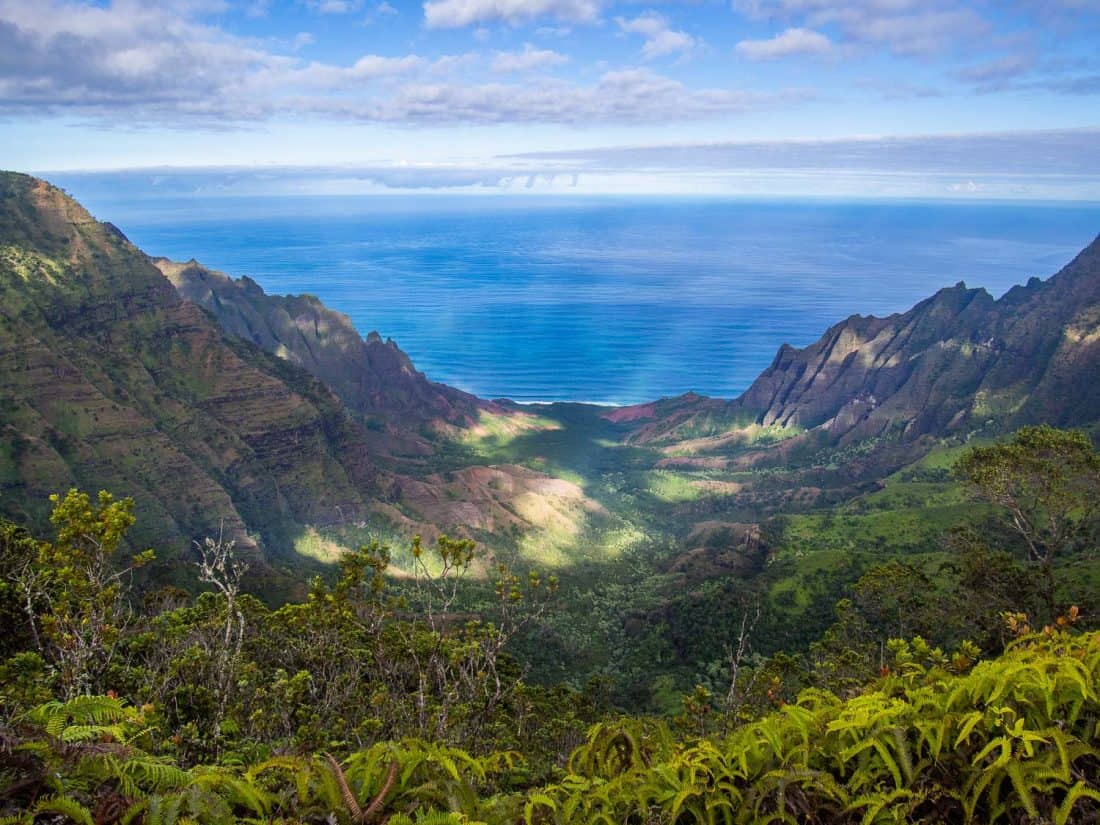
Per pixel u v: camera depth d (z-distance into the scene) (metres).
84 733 3.90
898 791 3.92
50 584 13.39
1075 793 3.68
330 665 16.95
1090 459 29.39
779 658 23.89
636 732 4.88
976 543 32.34
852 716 4.44
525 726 17.69
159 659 15.16
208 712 12.50
